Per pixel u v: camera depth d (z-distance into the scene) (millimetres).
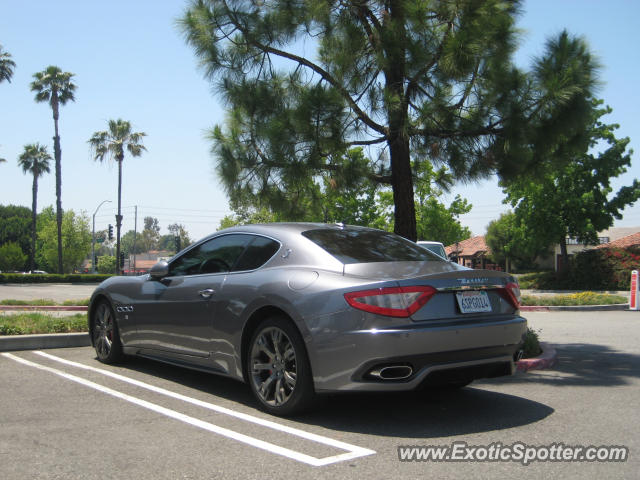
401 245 5094
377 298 3855
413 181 8859
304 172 7207
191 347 5152
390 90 6594
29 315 8883
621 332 10398
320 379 3994
